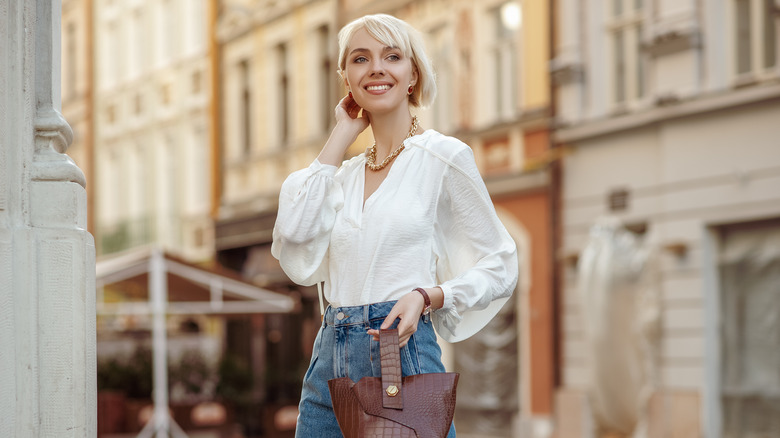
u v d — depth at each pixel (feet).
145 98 80.53
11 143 8.87
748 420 38.17
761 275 38.22
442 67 53.62
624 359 41.50
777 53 37.52
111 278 37.04
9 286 8.61
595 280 42.04
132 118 82.12
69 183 9.05
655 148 42.47
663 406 40.50
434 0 53.93
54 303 8.90
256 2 68.80
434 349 8.34
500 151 50.19
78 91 88.69
